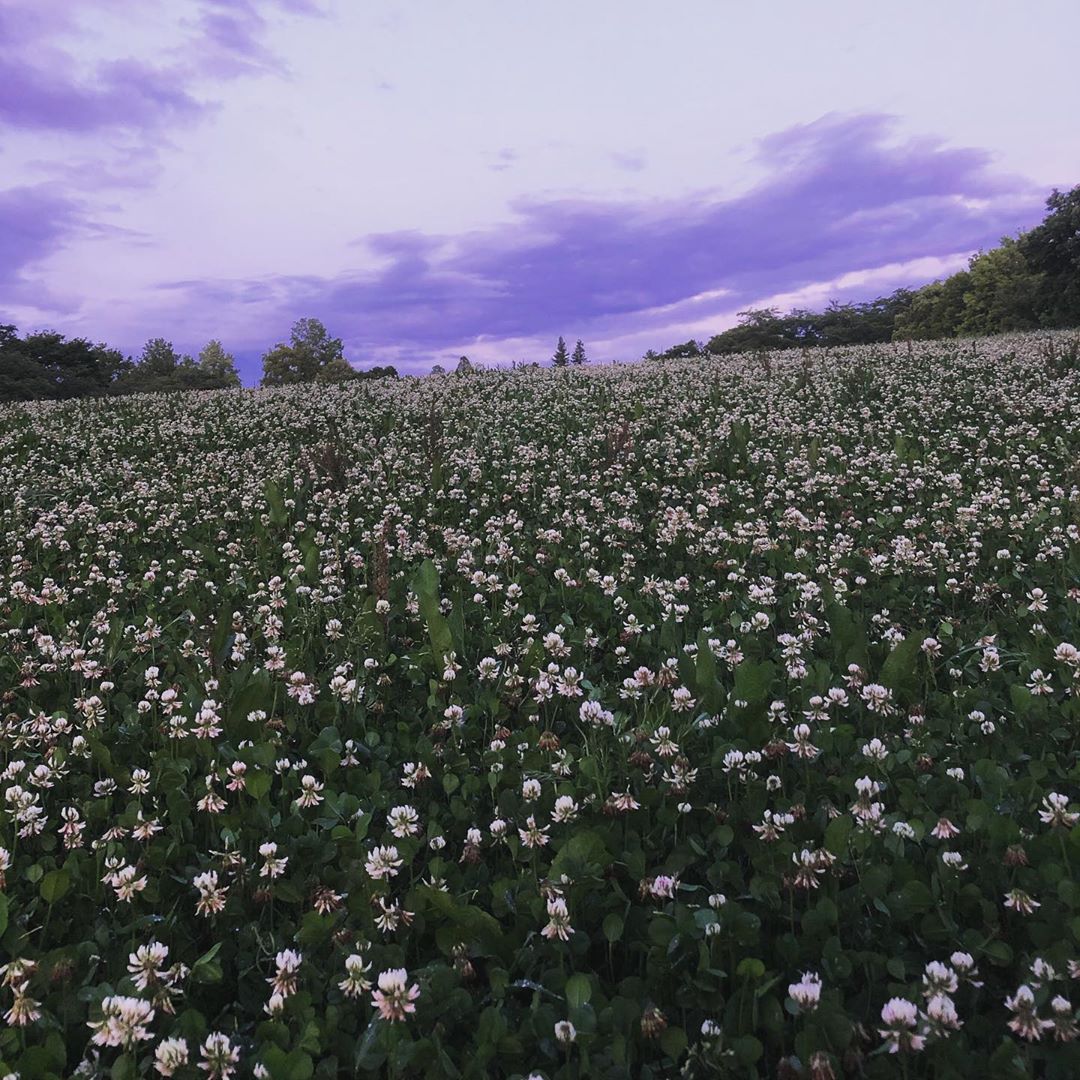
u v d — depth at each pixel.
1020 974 2.36
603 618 5.80
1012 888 2.70
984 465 10.35
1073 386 14.84
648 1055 2.24
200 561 8.23
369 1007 2.41
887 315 91.56
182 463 14.02
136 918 2.84
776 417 14.30
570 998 2.24
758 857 2.90
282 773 3.78
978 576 6.37
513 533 8.69
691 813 3.32
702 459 11.54
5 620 6.49
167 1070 2.13
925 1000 2.22
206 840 3.37
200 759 3.97
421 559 7.76
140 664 5.45
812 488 9.54
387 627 5.62
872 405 15.36
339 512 10.09
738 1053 2.12
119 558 8.39
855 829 2.91
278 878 3.00
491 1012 2.23
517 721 4.35
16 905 2.96
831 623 4.66
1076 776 3.32
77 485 12.54
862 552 6.95
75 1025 2.45
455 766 3.76
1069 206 49.25
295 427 17.30
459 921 2.58
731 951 2.46
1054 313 52.53
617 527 8.42
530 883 2.84
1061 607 5.44
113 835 3.27
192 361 96.06
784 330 94.62
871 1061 2.10
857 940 2.61
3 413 21.66
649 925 2.53
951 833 2.84
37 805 3.64
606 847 3.01
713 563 7.04
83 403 24.17
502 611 5.81
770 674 3.60
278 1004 2.34
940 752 3.68
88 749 3.98
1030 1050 2.11
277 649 4.84
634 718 4.14
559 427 15.37
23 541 9.20
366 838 3.30
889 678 4.12
